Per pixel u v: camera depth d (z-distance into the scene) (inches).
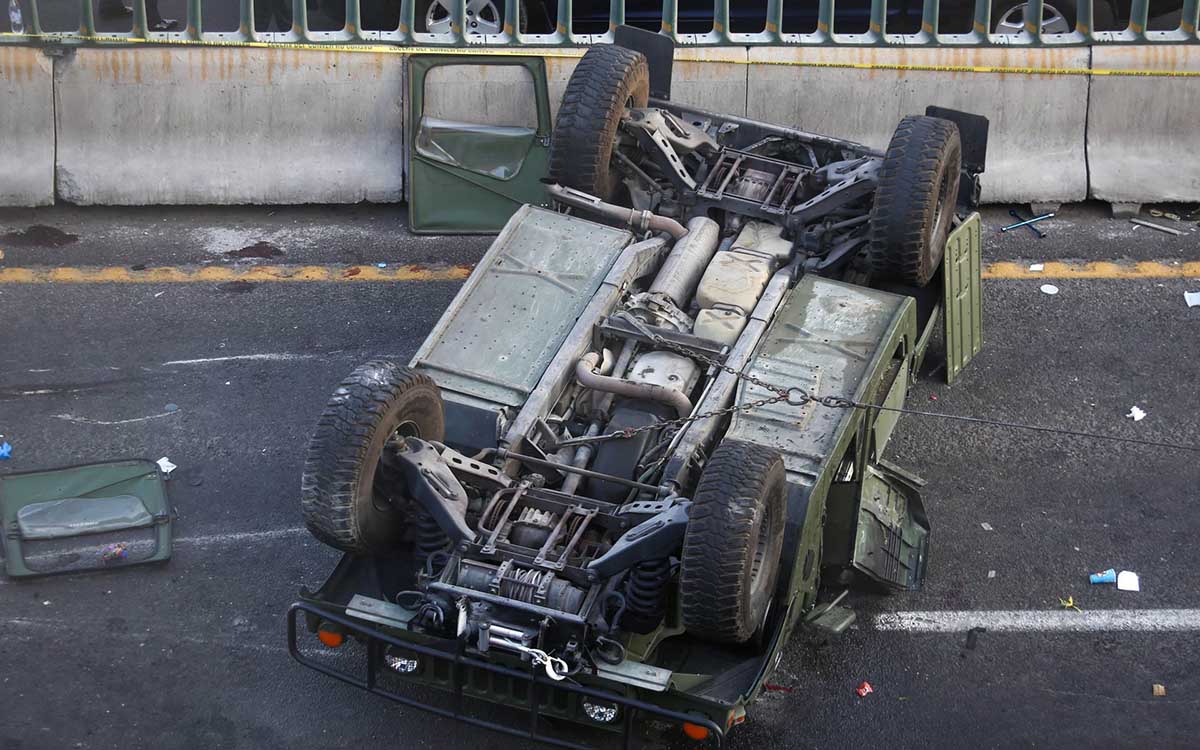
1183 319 401.1
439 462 259.6
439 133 434.9
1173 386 374.6
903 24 484.1
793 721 278.2
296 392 365.4
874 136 446.0
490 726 245.9
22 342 379.6
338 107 442.0
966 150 363.9
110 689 279.9
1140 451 353.1
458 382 290.4
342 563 271.9
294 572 311.6
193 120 440.5
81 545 312.8
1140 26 442.6
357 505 252.5
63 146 439.5
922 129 328.5
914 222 320.2
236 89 438.9
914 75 441.4
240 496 331.9
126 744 268.1
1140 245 435.2
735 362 292.4
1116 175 447.5
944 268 349.1
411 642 251.3
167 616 298.4
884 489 316.8
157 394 362.3
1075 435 358.6
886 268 328.8
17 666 283.4
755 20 482.6
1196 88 444.1
